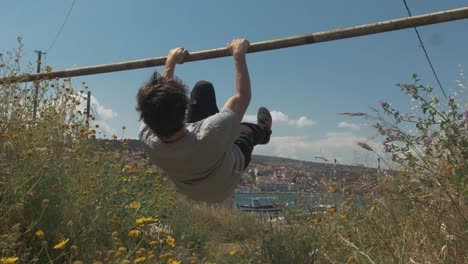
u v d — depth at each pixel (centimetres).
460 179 388
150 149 319
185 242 652
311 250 459
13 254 396
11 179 431
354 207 484
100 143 657
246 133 353
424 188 431
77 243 443
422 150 434
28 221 427
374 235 429
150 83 305
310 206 509
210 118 314
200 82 351
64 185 471
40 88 628
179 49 416
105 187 557
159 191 677
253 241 521
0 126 535
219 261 540
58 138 595
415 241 390
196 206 974
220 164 318
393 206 459
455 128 408
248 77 347
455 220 384
